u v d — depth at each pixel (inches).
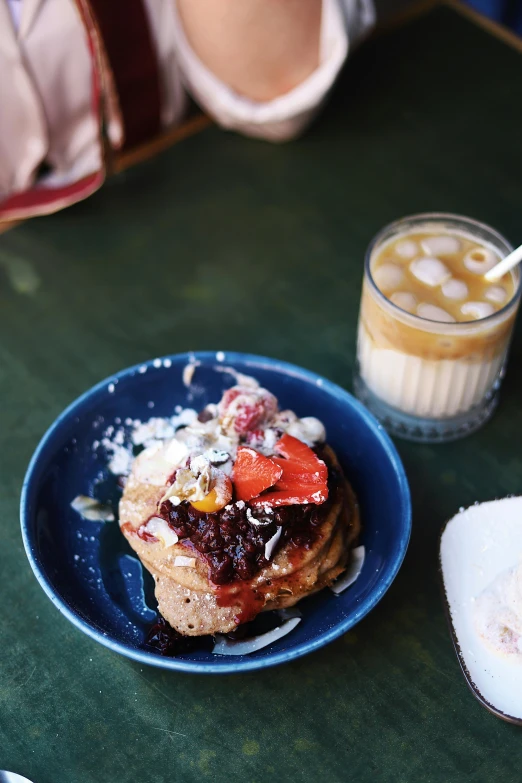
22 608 23.3
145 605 22.8
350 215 31.4
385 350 24.8
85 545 23.7
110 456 25.0
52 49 30.1
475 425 26.2
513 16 47.9
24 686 22.2
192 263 30.2
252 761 21.3
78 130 32.2
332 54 29.9
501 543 23.5
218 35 29.6
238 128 33.1
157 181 32.4
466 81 35.1
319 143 33.3
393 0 50.0
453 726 21.6
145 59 32.3
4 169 31.7
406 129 33.6
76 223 31.4
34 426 26.6
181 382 25.7
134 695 22.1
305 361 27.8
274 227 31.1
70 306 29.2
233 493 22.1
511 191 31.8
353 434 24.4
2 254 30.6
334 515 22.7
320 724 21.7
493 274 24.4
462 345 23.8
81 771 21.1
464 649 22.1
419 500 24.9
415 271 25.1
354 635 22.7
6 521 24.8
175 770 21.2
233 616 21.9
